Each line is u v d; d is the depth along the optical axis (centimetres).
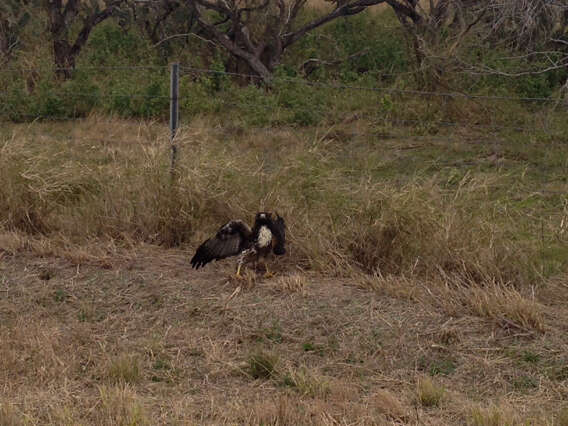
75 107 1756
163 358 679
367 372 662
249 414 571
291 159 1007
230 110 1800
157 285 820
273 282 825
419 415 579
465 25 1866
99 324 745
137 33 2348
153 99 1725
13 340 691
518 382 645
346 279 848
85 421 552
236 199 946
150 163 966
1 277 841
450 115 1730
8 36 2138
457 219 886
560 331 726
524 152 1461
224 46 2097
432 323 739
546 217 1045
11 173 976
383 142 1559
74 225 965
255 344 710
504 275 838
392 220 871
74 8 2125
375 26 2430
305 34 2277
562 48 1864
